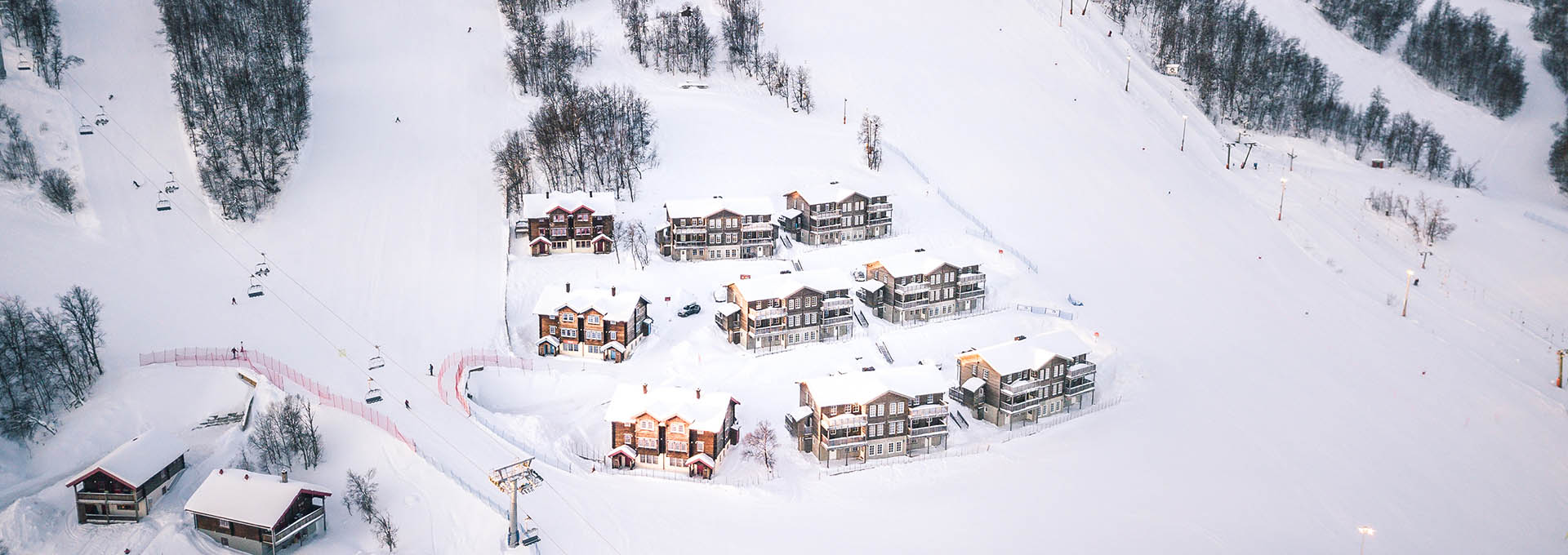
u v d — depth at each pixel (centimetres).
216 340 11881
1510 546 9594
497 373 11762
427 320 12706
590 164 16138
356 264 13838
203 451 10106
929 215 16038
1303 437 11269
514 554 8638
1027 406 11281
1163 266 15350
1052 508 9819
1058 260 15150
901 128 19188
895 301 13062
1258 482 10406
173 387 10950
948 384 12019
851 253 14612
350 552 8750
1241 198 18238
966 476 10344
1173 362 12675
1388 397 12212
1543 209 18800
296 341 11988
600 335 12206
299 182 15575
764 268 14050
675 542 9044
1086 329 13200
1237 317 14038
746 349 12400
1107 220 16700
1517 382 12738
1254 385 12306
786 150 17838
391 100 18475
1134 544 9331
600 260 14050
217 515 8706
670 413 10244
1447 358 13275
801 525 9450
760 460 10525
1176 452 10869
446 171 16300
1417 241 16825
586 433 10975
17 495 9594
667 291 13488
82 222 14012
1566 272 16050
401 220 14925
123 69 17588
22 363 10475
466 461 9856
